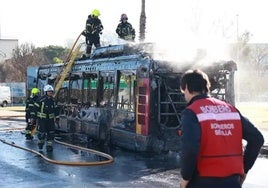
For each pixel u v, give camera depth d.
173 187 8.53
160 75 12.16
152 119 12.12
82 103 16.06
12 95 56.12
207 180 3.54
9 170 10.39
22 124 24.08
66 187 8.59
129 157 12.25
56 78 18.05
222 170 3.54
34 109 14.85
